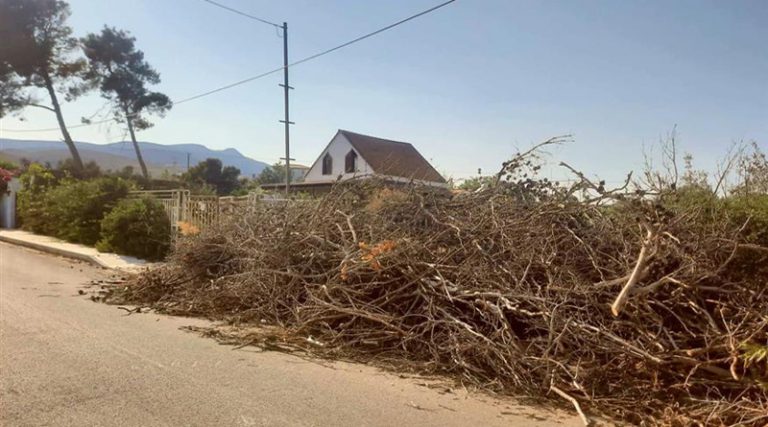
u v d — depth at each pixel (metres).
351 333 6.54
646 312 5.23
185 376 5.34
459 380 5.46
